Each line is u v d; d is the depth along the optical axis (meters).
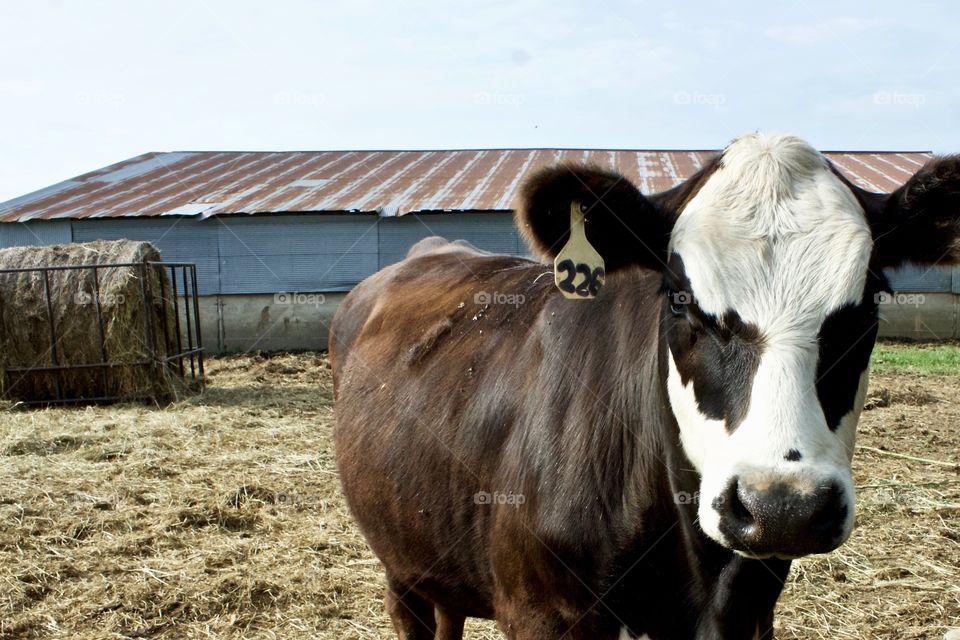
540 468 2.73
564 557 2.63
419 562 3.43
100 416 10.48
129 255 11.92
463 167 24.00
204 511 6.34
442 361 3.45
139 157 26.48
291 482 7.25
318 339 19.22
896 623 4.52
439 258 4.60
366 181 22.16
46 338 11.52
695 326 2.24
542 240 2.62
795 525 1.88
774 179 2.37
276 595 4.98
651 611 2.60
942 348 16.83
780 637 4.38
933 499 6.49
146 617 4.70
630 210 2.46
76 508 6.51
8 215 19.58
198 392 12.23
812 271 2.16
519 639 2.84
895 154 25.05
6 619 4.65
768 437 1.97
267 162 25.41
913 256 2.47
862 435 8.71
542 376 2.89
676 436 2.38
